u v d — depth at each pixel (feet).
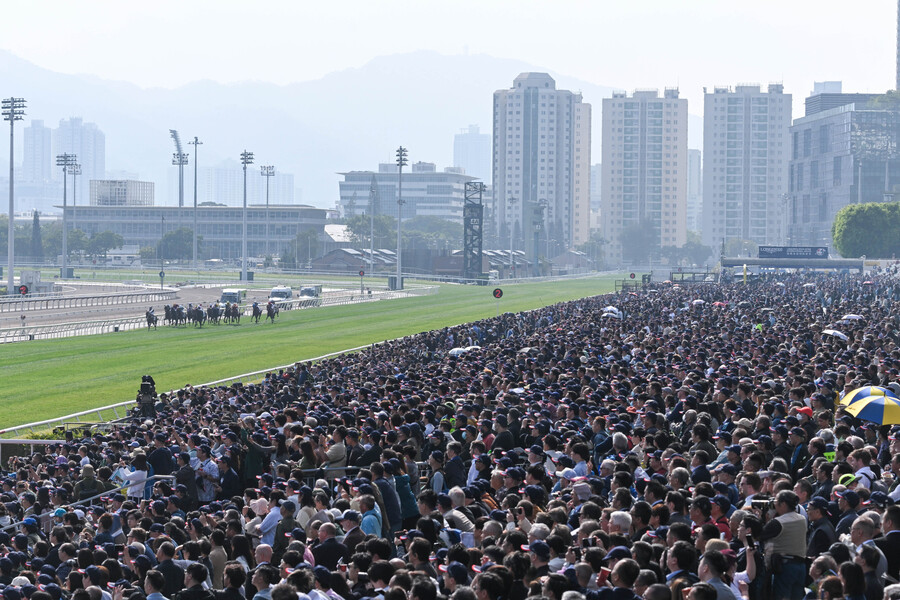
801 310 229.66
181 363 240.32
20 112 464.24
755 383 106.83
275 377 161.99
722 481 62.23
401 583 42.75
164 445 96.63
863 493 55.88
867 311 238.07
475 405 90.68
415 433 84.69
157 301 456.04
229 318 358.84
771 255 556.10
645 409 90.02
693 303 274.57
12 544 69.62
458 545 47.26
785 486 53.01
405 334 311.27
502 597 42.78
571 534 52.39
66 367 232.12
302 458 82.69
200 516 67.46
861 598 42.42
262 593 47.98
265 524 64.39
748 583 49.32
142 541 61.67
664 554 46.60
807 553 52.70
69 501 88.28
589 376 114.21
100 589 52.65
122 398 189.47
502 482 66.49
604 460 70.18
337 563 55.42
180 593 50.65
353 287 609.42
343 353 236.43
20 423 164.04
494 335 223.10
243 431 91.20
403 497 68.90
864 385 97.14
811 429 79.82
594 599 42.68
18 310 384.27
